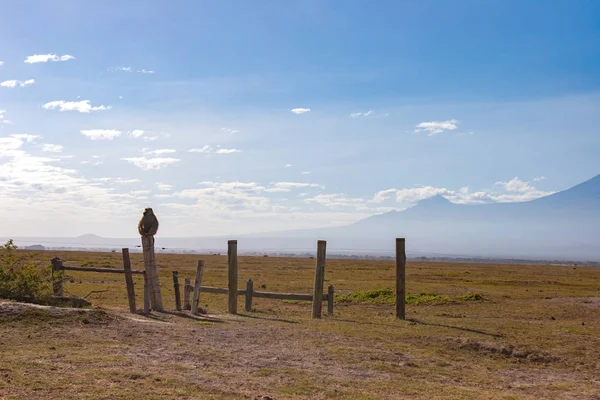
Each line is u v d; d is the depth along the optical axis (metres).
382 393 10.27
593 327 20.58
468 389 10.99
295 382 10.70
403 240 21.80
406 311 25.22
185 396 9.22
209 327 16.36
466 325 20.14
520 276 66.94
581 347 16.06
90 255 97.44
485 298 31.38
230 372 11.16
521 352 14.84
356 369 12.16
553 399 10.62
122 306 23.22
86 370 10.36
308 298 21.97
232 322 18.23
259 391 9.90
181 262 83.75
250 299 23.31
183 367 11.25
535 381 12.27
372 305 28.00
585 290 43.38
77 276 42.59
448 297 30.47
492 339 17.03
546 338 17.55
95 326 14.43
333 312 24.09
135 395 9.01
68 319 14.55
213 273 53.56
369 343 15.18
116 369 10.59
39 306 15.05
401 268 21.77
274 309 25.27
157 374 10.50
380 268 86.31
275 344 14.30
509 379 12.33
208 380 10.40
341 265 98.81
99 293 29.83
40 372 9.98
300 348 13.95
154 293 20.55
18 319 14.06
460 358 14.27
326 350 13.85
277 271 64.44
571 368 13.73
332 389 10.34
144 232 20.30
